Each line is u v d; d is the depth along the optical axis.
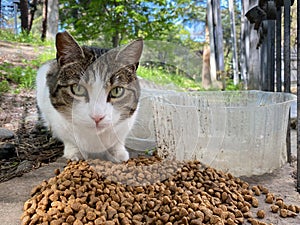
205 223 0.20
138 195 0.23
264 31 0.42
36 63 0.88
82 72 0.26
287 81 0.32
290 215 0.22
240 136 0.28
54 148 0.35
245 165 0.29
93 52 0.28
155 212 0.21
